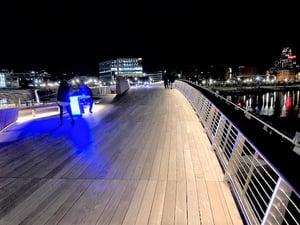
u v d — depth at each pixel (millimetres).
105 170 4578
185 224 2887
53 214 3180
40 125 8953
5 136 7402
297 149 2277
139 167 4664
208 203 3328
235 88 123500
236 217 3010
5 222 3049
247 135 2820
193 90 12977
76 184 4031
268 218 2414
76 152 5695
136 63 140875
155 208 3236
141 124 8578
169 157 5180
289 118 56156
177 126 8148
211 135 6359
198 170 4461
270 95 120562
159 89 26516
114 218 3043
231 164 3869
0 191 3887
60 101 8453
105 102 15273
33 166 4906
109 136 7051
